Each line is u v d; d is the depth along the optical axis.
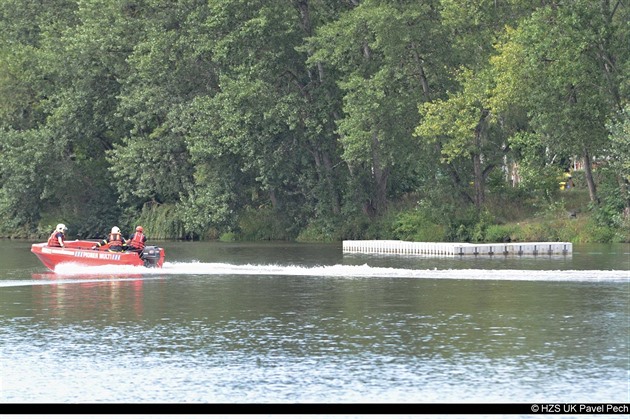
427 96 90.94
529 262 64.75
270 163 97.75
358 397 25.94
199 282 53.22
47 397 26.31
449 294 46.25
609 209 86.25
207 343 33.09
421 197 102.50
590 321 37.22
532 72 81.75
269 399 25.89
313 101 98.88
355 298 44.91
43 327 36.66
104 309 41.50
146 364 29.83
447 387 26.80
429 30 87.88
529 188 89.69
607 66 85.31
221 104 96.75
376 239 97.38
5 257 76.12
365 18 87.75
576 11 81.38
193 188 103.62
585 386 26.77
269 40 96.94
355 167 100.31
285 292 47.75
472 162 93.38
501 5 88.69
